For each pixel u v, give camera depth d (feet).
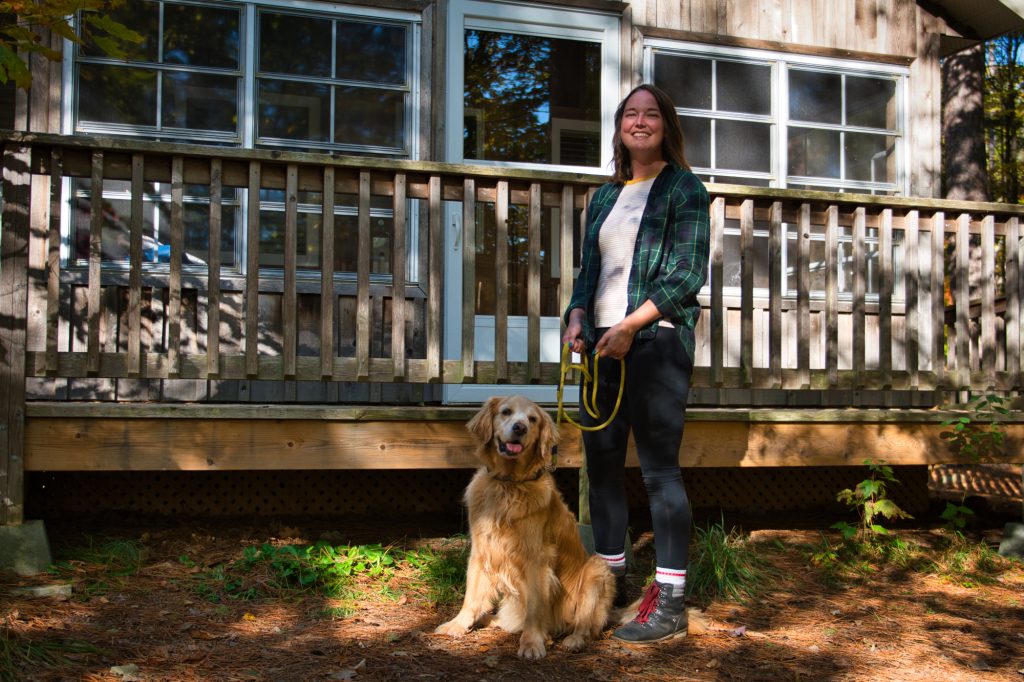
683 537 9.91
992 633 10.72
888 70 20.57
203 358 11.78
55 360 11.39
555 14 18.51
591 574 10.04
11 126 19.86
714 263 13.41
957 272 14.88
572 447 13.20
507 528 9.76
